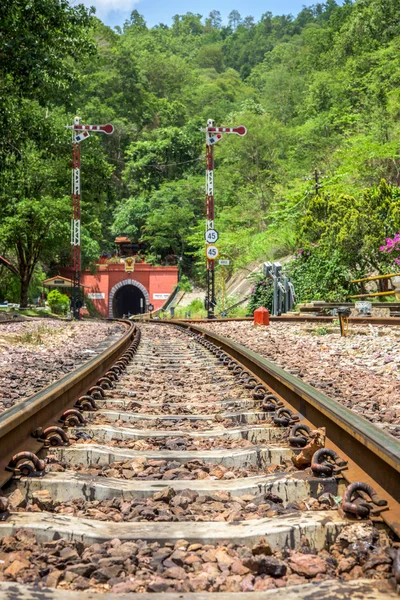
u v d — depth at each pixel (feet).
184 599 6.61
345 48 265.13
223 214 230.89
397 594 6.60
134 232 302.04
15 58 66.80
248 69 620.90
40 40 68.80
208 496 10.01
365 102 189.37
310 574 7.40
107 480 10.77
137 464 12.09
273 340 44.27
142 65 469.16
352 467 10.59
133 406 18.74
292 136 247.50
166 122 392.88
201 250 224.53
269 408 16.87
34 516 8.96
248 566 7.47
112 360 30.42
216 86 467.93
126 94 385.70
